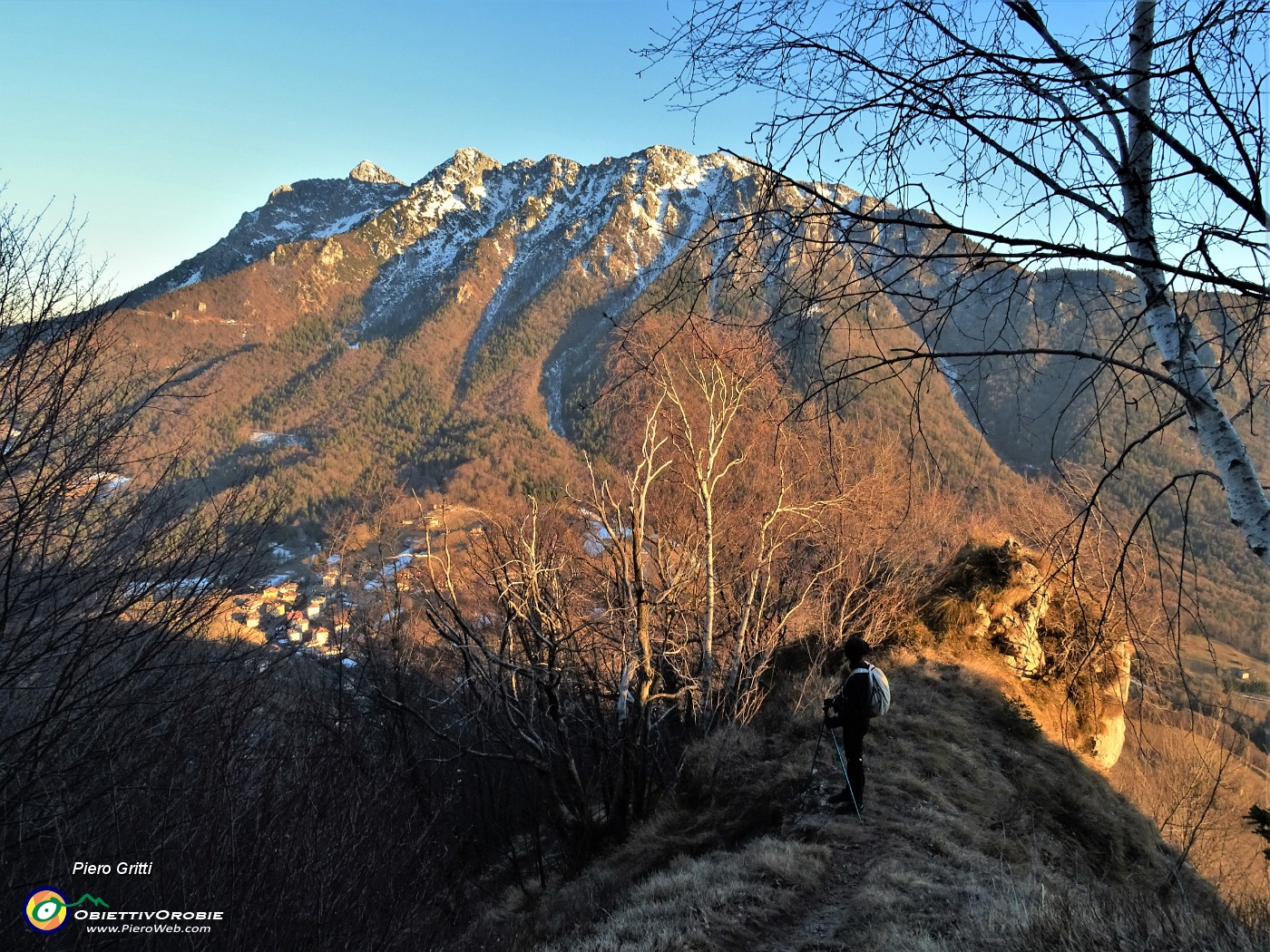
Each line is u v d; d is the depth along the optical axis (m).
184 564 7.40
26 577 6.25
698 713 11.55
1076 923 4.87
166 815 6.52
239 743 7.60
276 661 8.90
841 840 7.54
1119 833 9.33
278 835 6.92
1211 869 11.28
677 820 9.49
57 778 6.46
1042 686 13.91
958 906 6.02
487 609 11.95
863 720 7.87
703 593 12.68
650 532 13.49
